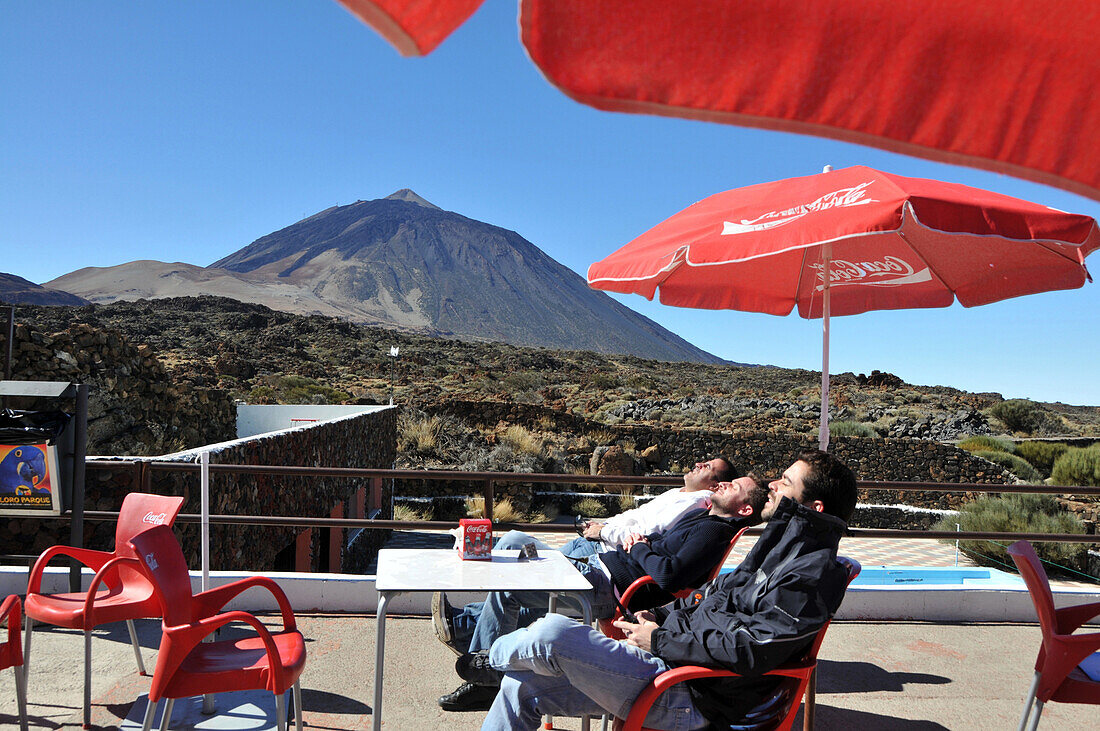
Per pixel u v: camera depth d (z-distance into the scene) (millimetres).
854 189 3248
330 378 56625
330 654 4598
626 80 1030
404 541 18109
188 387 16984
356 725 3660
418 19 811
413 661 4520
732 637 2510
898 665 4707
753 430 31453
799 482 2811
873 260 4684
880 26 1044
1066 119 1114
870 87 1087
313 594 5453
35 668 4184
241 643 3082
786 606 2521
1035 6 1014
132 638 4105
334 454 12398
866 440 26078
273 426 20000
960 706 4121
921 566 14766
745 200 3766
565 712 2832
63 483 4770
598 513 21609
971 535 5582
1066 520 16219
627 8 993
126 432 13945
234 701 3803
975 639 5230
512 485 21500
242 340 81750
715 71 1041
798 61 1054
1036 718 3047
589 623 3170
